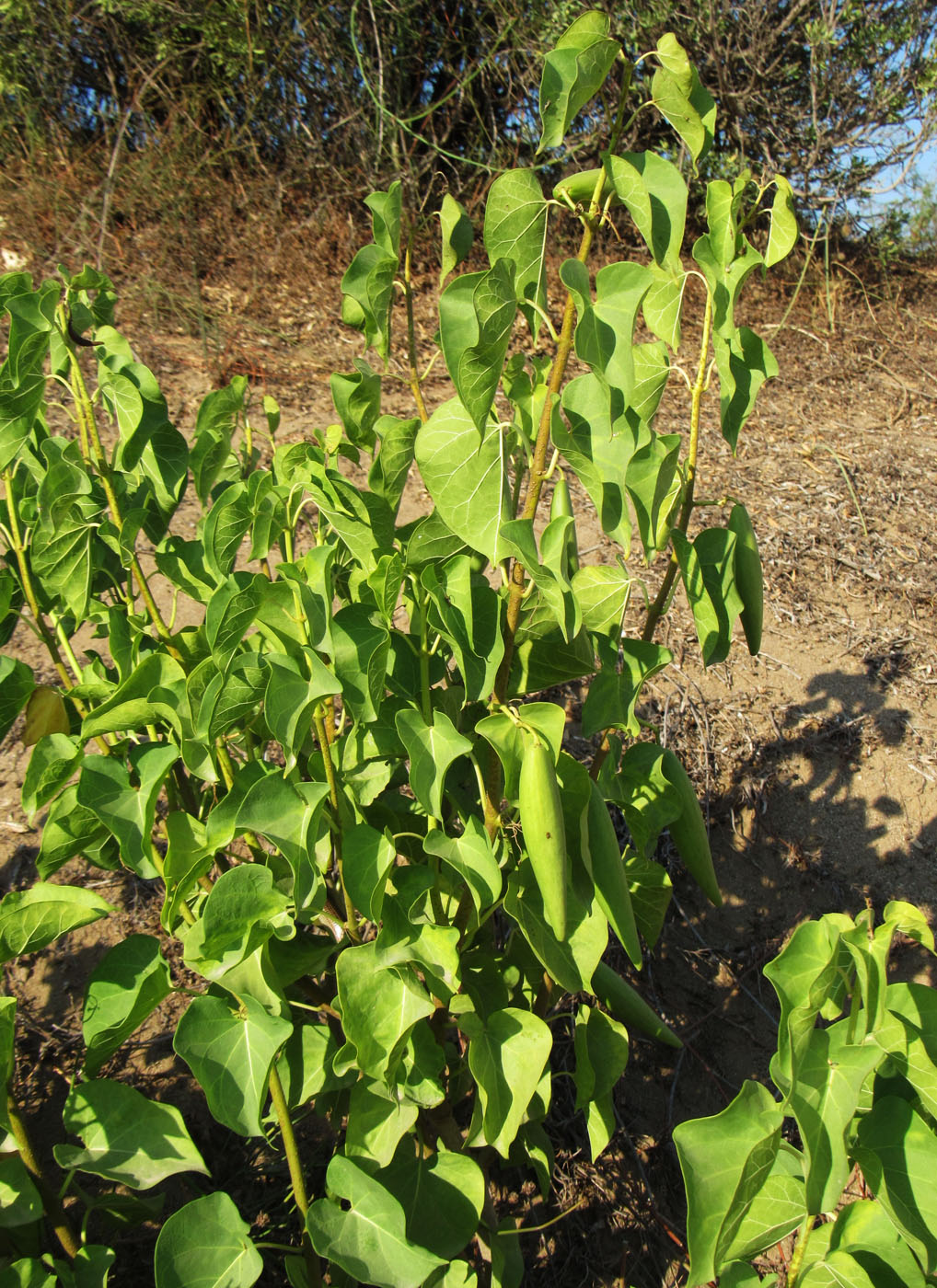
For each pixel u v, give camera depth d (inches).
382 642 52.5
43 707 68.4
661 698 136.8
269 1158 85.3
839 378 275.6
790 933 118.4
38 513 67.9
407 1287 52.6
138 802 59.4
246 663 53.2
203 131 314.8
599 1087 70.0
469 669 55.4
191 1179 81.4
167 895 59.7
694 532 176.7
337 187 303.0
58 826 63.2
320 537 67.0
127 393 61.6
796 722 137.6
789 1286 58.6
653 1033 73.8
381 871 53.8
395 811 70.8
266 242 284.2
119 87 319.9
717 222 57.5
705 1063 107.1
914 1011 52.2
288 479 64.8
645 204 44.4
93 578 70.8
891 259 363.9
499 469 49.8
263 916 55.2
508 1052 59.9
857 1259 57.4
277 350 239.3
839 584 168.7
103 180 283.9
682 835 67.8
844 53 323.0
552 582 48.7
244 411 69.3
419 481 185.0
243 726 64.7
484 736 52.6
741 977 114.1
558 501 48.4
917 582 169.8
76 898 58.8
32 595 68.1
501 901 64.6
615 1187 94.7
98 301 69.4
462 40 317.1
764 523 183.6
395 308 261.6
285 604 53.5
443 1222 62.4
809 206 344.5
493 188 44.6
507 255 46.4
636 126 306.3
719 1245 48.9
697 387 61.2
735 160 318.3
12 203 275.6
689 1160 49.0
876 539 181.8
